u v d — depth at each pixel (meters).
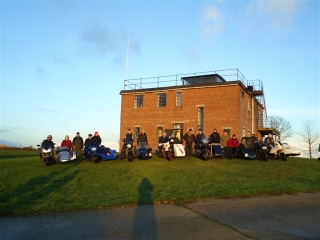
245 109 33.75
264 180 14.00
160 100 35.59
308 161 23.42
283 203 10.30
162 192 11.47
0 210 9.30
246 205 9.95
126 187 12.49
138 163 17.89
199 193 11.30
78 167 16.73
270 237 7.02
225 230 7.46
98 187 12.52
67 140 20.19
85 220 8.36
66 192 11.70
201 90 33.22
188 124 33.41
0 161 19.36
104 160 19.05
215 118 32.03
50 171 15.63
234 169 16.77
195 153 22.69
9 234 7.29
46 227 7.80
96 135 19.45
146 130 35.59
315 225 8.00
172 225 7.87
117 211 9.27
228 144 21.50
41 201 10.41
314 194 11.91
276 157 22.78
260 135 38.78
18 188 12.46
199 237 6.98
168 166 17.05
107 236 7.09
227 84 31.70
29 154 30.41
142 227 7.72
